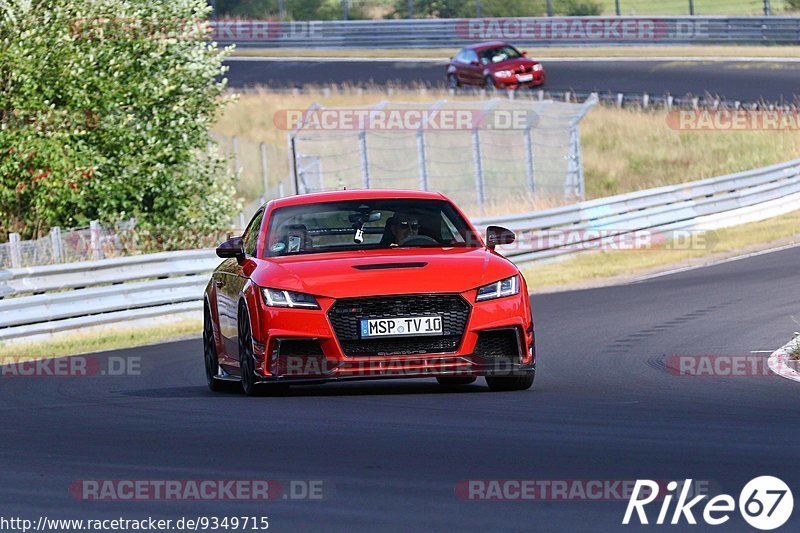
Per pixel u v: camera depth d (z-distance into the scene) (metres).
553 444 24.91
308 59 196.75
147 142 84.12
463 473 22.12
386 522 18.77
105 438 27.94
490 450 24.38
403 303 32.06
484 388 35.72
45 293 65.19
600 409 30.12
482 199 117.50
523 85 156.00
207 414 31.06
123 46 84.50
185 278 71.62
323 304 32.06
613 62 176.38
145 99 84.44
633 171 141.50
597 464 22.61
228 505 20.34
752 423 27.30
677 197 99.56
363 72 182.38
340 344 31.92
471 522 18.61
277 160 145.12
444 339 32.25
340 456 24.20
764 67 164.38
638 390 34.22
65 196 80.12
